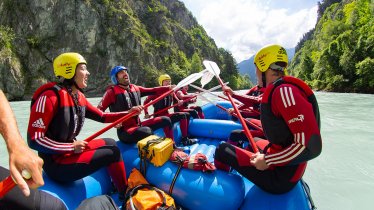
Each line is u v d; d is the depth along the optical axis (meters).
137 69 45.62
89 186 2.16
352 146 5.36
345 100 16.84
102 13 44.59
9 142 0.77
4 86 32.53
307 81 44.09
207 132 4.43
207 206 1.94
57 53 39.62
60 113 1.93
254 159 1.74
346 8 46.22
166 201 1.89
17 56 35.50
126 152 2.78
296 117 1.48
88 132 7.50
